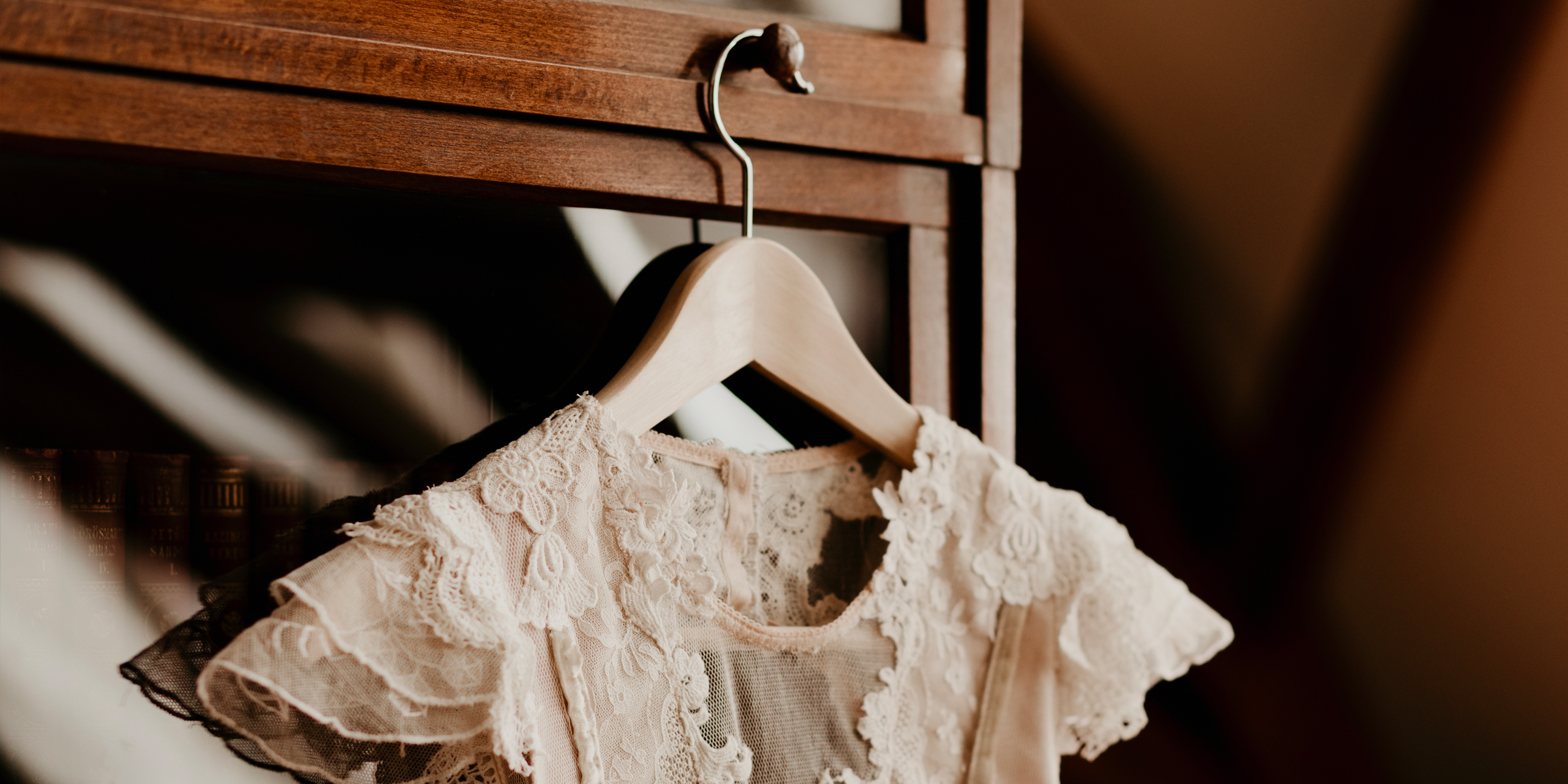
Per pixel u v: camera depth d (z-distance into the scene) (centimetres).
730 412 106
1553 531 125
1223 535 133
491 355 102
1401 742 131
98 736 96
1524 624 127
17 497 96
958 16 109
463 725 89
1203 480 134
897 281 108
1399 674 131
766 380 107
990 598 103
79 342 96
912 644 101
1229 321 134
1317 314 132
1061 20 129
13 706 95
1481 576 129
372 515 100
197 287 98
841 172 105
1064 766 126
